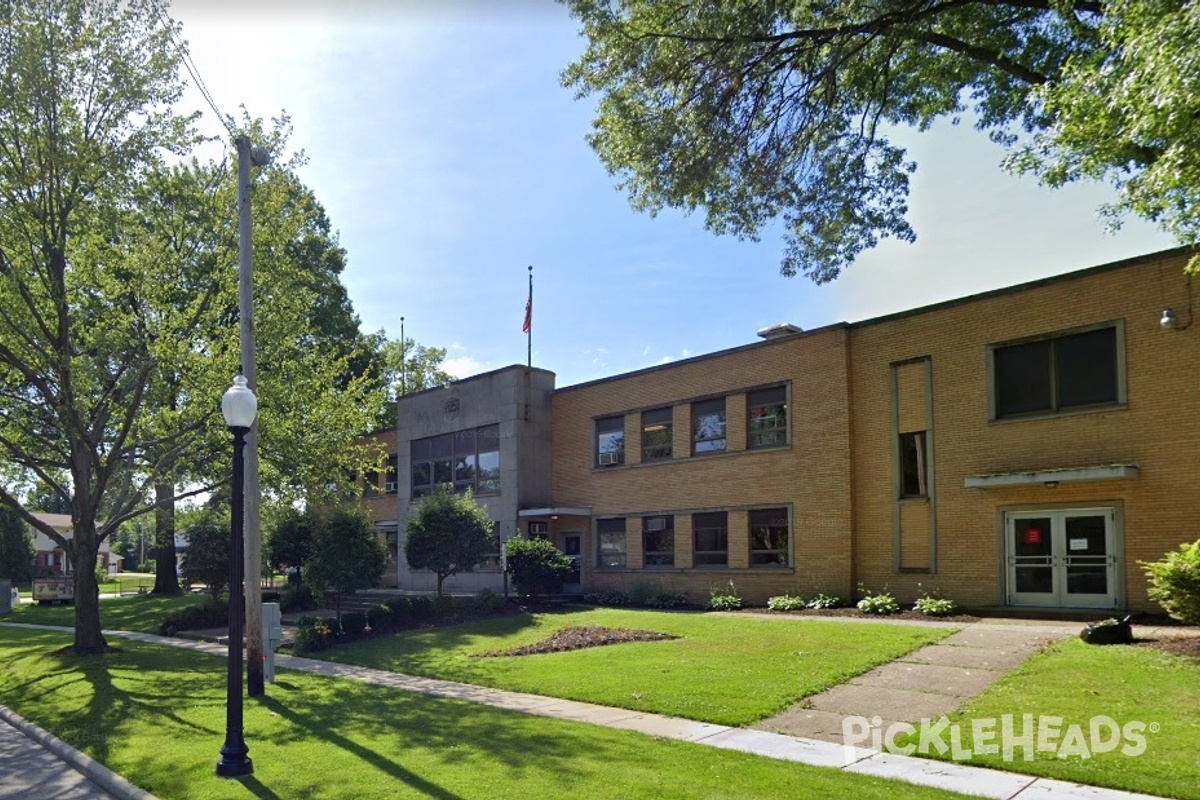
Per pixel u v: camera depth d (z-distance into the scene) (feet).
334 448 66.44
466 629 68.39
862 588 70.18
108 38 60.34
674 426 87.71
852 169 58.08
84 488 64.34
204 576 87.45
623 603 85.05
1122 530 55.67
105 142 61.41
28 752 35.19
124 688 47.62
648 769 26.68
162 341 57.21
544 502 101.24
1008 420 61.98
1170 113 27.78
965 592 63.36
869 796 23.50
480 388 105.81
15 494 74.33
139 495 66.59
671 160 54.29
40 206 59.77
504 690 43.50
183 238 64.08
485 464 104.42
